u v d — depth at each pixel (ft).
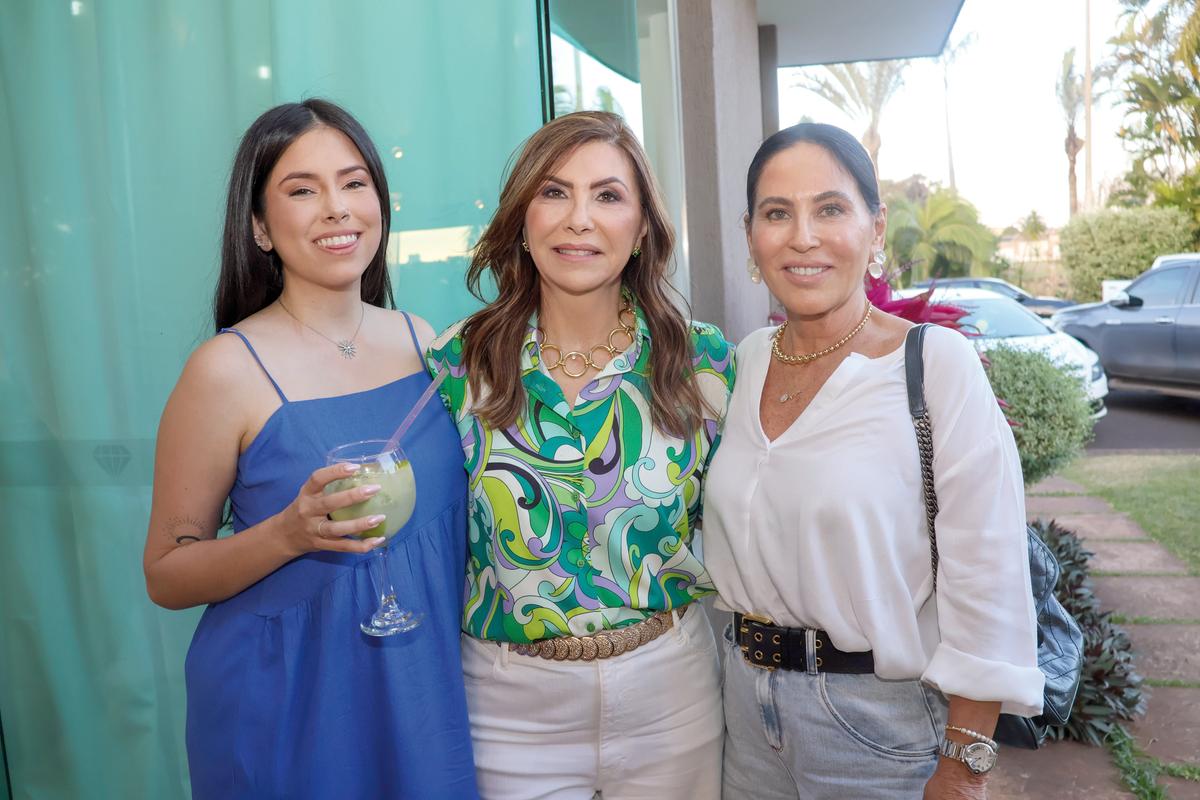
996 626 3.92
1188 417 29.81
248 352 4.41
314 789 4.38
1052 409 17.35
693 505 4.80
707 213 8.11
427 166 6.45
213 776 4.43
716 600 4.92
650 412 4.69
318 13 6.31
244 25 6.38
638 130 6.66
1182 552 17.21
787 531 4.27
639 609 4.57
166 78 6.48
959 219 68.28
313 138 4.49
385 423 4.61
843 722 4.22
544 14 6.28
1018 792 9.42
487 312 4.73
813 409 4.30
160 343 6.68
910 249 68.95
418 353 5.03
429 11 6.35
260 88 6.42
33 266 6.68
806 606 4.23
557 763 4.58
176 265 6.61
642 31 7.46
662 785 4.69
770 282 4.43
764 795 4.64
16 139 6.57
